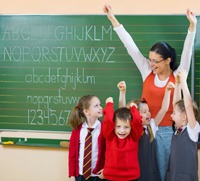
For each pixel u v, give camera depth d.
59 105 3.10
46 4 3.08
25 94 3.12
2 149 3.21
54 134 3.12
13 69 3.13
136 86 3.00
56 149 3.14
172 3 2.94
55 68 3.08
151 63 2.86
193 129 2.53
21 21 3.10
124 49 3.00
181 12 2.93
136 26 2.97
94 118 2.75
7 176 3.21
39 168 3.17
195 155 2.54
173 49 2.86
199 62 2.91
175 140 2.60
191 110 2.53
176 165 2.55
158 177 2.81
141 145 2.74
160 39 2.95
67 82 3.08
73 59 3.06
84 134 2.77
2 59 3.13
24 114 3.14
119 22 2.98
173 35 2.93
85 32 3.03
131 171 2.53
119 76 3.02
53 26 3.07
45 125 3.12
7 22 3.12
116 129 2.53
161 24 2.94
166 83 2.88
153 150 2.79
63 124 3.11
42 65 3.10
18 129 3.15
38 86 3.11
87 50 3.04
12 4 3.12
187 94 2.56
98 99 2.81
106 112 2.57
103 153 2.74
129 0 2.98
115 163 2.52
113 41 3.00
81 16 3.03
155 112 2.91
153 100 2.92
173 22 2.93
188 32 2.75
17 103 3.14
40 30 3.08
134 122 2.49
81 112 2.77
